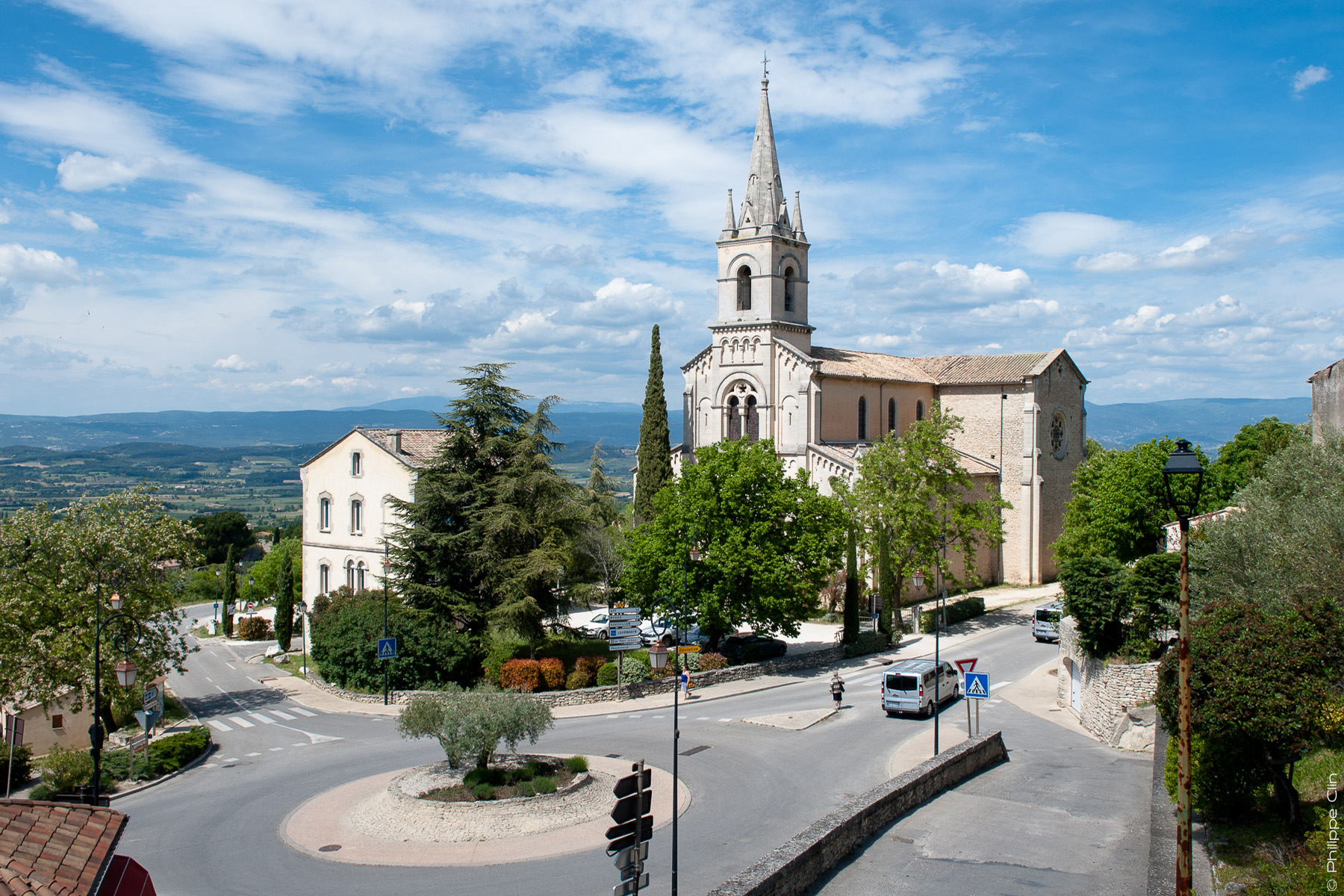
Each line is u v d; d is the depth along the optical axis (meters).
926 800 27.89
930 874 21.70
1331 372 35.59
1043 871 21.78
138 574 45.38
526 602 47.59
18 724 34.88
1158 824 22.75
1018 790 29.09
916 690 41.75
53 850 14.41
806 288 73.00
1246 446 69.19
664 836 26.95
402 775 32.50
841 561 57.75
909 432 63.50
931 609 65.62
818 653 55.44
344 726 43.44
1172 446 64.62
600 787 30.75
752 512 52.28
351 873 25.02
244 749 39.84
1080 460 82.69
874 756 35.47
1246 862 19.27
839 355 75.88
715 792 31.06
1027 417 75.75
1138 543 62.34
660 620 55.69
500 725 30.42
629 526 74.25
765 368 69.88
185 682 58.12
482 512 49.94
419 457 65.56
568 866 25.05
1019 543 76.50
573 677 47.91
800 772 33.38
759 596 51.09
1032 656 55.41
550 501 51.50
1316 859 16.84
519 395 52.34
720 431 72.88
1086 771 31.73
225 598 80.31
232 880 24.73
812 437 67.88
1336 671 20.55
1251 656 20.72
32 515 44.81
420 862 25.58
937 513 64.12
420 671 48.78
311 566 71.94
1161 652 36.91
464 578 50.94
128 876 16.84
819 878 21.39
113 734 43.38
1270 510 29.42
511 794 29.12
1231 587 29.11
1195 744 22.05
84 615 42.94
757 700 46.69
